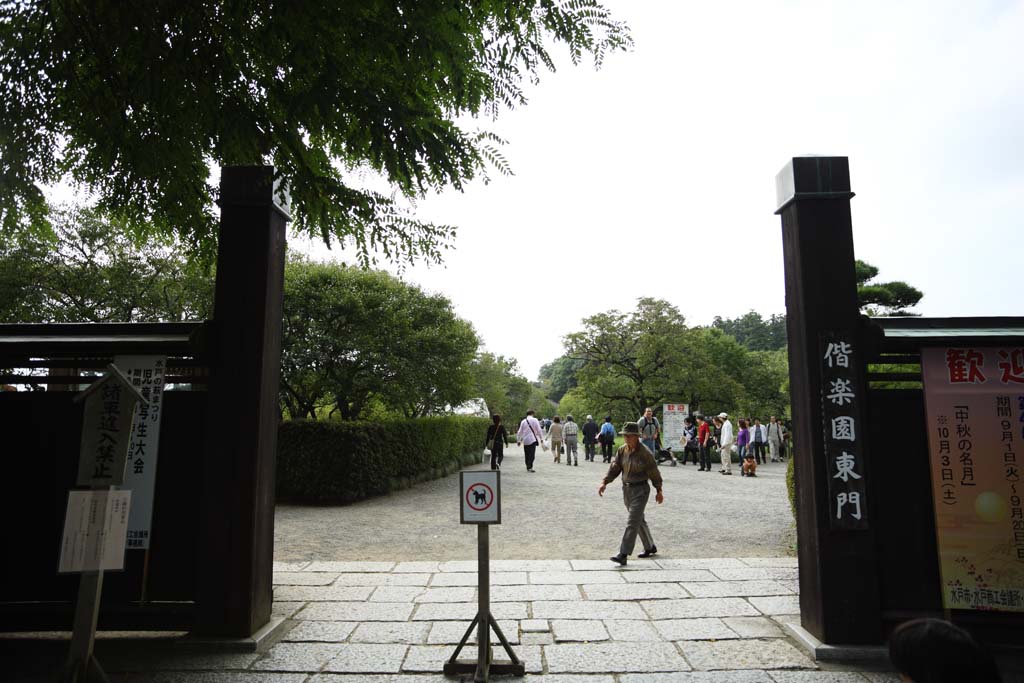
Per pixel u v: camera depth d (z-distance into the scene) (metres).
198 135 4.25
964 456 4.28
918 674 1.66
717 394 28.55
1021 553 4.16
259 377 4.57
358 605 5.33
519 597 5.53
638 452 6.98
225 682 3.75
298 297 13.16
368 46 3.59
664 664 4.00
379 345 13.73
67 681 3.35
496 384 35.66
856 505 4.22
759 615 5.01
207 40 3.57
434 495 12.73
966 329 4.55
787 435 27.42
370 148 3.93
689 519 9.94
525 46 3.94
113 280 13.15
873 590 4.18
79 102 3.85
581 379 30.16
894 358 4.64
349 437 11.47
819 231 4.52
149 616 4.43
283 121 4.07
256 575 4.48
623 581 6.07
